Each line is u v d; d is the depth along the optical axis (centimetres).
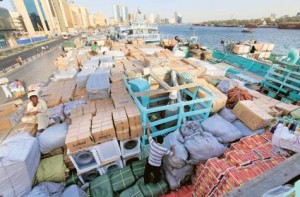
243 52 1222
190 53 1438
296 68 613
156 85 656
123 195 335
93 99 525
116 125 362
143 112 381
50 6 9531
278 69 656
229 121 471
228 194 167
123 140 382
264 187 168
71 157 344
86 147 345
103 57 1012
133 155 410
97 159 366
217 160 310
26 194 308
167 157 350
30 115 447
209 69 772
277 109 489
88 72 691
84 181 383
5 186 290
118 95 518
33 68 1603
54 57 2228
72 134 344
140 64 842
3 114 526
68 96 573
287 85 610
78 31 11738
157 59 745
